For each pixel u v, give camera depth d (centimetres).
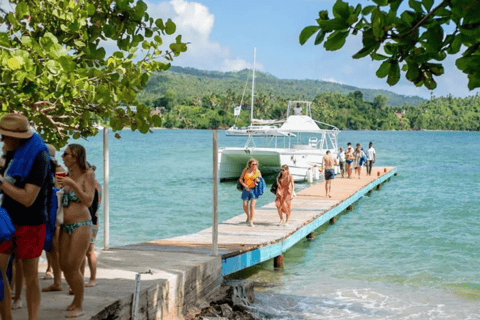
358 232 1602
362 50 263
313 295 951
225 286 880
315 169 3041
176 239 1145
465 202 2270
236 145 7988
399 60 277
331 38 255
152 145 8862
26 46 488
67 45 661
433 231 1595
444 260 1220
